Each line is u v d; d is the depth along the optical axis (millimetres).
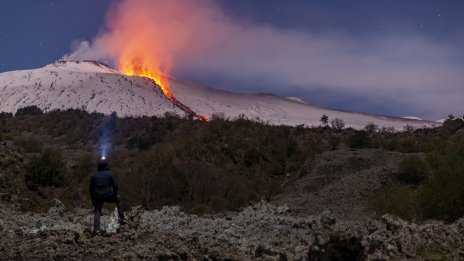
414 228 11867
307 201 32938
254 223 16672
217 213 30609
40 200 26234
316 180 39906
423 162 33906
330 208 29906
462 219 12734
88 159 38094
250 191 38406
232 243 13172
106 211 24375
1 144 30688
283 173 46438
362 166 40906
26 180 27891
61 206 21594
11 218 18078
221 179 38031
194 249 11930
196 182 35031
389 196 24484
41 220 16688
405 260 9922
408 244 10922
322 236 8656
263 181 41469
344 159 42375
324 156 44719
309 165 44125
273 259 10805
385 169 34781
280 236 14852
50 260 11109
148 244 12023
